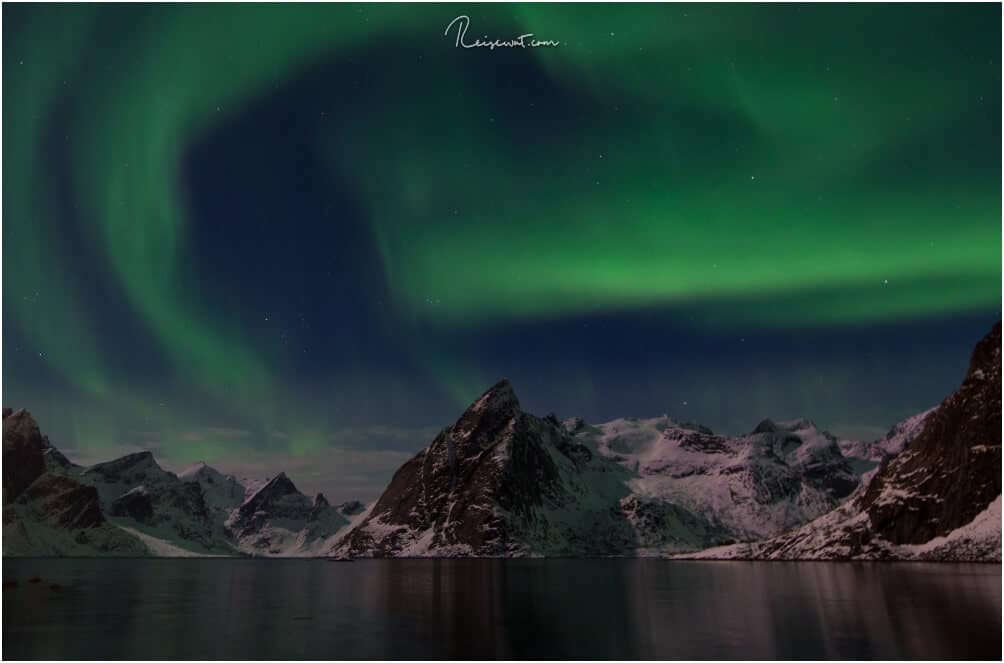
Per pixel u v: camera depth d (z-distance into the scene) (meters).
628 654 54.34
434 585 143.00
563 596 110.50
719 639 61.12
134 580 164.25
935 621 69.25
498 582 154.25
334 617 79.44
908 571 150.00
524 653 55.03
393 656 53.75
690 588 123.25
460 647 57.81
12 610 86.94
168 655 54.47
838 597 95.19
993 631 62.50
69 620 76.44
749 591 111.12
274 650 56.47
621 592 118.38
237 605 94.56
